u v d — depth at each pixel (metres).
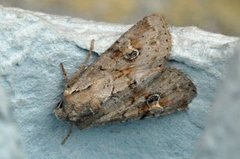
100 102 0.12
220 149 0.10
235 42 0.13
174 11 0.20
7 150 0.10
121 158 0.14
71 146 0.13
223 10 0.20
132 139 0.13
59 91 0.13
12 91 0.13
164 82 0.13
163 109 0.13
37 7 0.20
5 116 0.10
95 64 0.13
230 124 0.10
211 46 0.13
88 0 0.20
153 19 0.13
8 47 0.13
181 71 0.13
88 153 0.13
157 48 0.13
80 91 0.12
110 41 0.13
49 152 0.13
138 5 0.20
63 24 0.14
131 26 0.14
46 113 0.13
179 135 0.13
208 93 0.13
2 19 0.13
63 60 0.13
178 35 0.14
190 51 0.13
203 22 0.20
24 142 0.13
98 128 0.13
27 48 0.13
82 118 0.13
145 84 0.13
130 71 0.13
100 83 0.13
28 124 0.13
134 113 0.13
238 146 0.10
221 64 0.13
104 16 0.20
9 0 0.19
